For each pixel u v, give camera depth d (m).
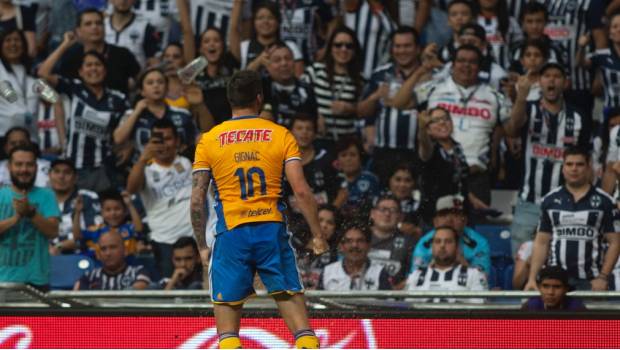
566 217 30.88
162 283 32.72
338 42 36.28
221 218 18.91
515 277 32.12
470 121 35.03
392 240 31.86
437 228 30.14
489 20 37.88
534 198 34.66
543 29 37.59
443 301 28.97
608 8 37.25
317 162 34.94
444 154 34.62
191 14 38.69
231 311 18.81
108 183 36.72
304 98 36.31
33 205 29.27
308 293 24.09
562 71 34.81
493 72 36.16
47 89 32.78
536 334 22.14
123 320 23.25
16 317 23.48
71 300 24.92
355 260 31.17
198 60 33.12
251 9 38.75
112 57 38.06
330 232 31.91
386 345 22.61
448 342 22.42
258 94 19.36
